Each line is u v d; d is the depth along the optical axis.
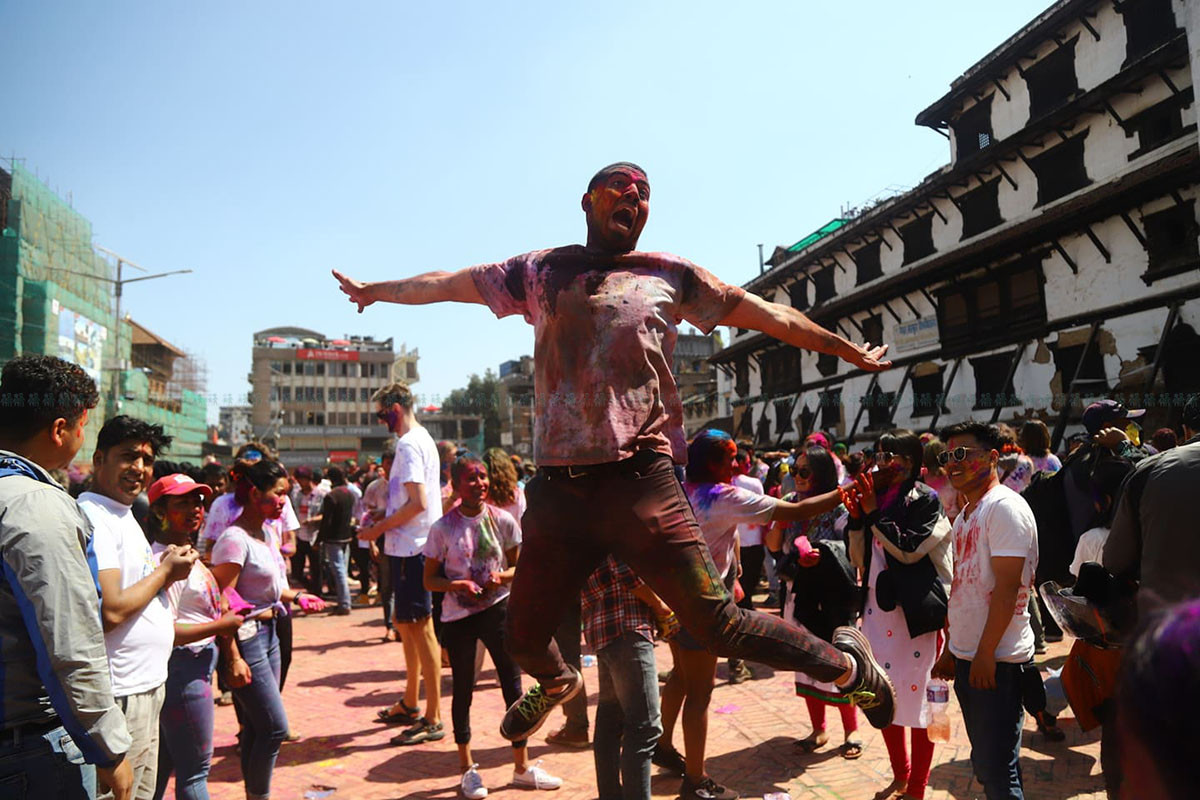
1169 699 0.65
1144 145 17.00
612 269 2.09
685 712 4.11
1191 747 0.63
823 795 4.17
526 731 2.90
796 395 30.88
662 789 4.38
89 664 2.04
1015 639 3.11
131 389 49.62
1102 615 2.72
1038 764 4.42
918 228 24.62
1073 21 18.98
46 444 2.30
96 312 46.88
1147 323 16.39
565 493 2.03
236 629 3.44
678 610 1.96
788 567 4.57
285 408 65.06
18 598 1.99
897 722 3.95
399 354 70.00
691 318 2.21
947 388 21.53
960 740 4.95
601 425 1.94
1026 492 5.37
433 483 5.58
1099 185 18.11
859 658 2.28
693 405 43.06
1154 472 2.45
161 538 3.64
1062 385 18.59
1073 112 17.98
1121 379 16.72
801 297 31.98
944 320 22.94
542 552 2.11
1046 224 17.88
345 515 10.80
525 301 2.16
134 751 2.69
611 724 3.52
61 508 2.13
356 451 60.44
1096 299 17.81
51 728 2.09
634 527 1.95
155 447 2.96
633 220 2.12
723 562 4.08
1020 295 20.19
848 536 4.28
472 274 2.21
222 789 4.52
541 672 2.39
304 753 5.08
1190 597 0.80
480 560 4.50
